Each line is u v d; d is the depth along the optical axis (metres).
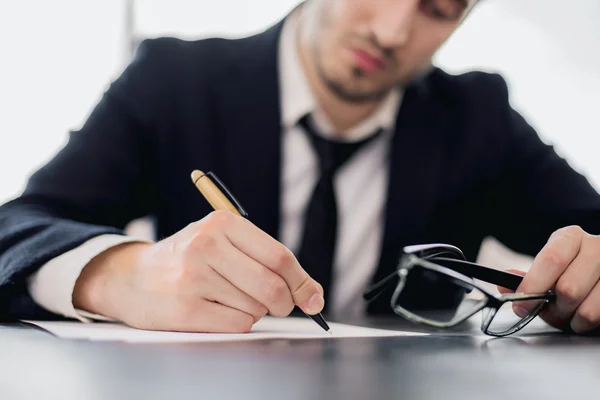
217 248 0.52
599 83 2.29
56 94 2.09
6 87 2.06
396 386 0.27
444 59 2.31
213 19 2.18
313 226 0.99
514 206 1.20
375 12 0.92
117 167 0.97
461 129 1.14
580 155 2.30
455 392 0.26
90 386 0.26
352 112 1.04
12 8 2.07
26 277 0.60
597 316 0.58
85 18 2.11
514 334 0.58
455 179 1.11
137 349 0.38
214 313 0.52
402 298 0.70
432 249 0.66
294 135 1.05
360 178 1.08
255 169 1.01
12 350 0.37
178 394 0.25
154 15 2.15
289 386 0.27
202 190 0.62
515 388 0.28
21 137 2.07
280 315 0.54
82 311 0.59
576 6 2.30
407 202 1.05
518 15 2.30
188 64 1.08
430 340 0.48
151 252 0.56
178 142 1.04
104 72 2.11
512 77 2.31
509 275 0.61
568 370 0.34
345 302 1.08
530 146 1.21
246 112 1.03
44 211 0.80
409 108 1.10
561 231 0.62
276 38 1.08
